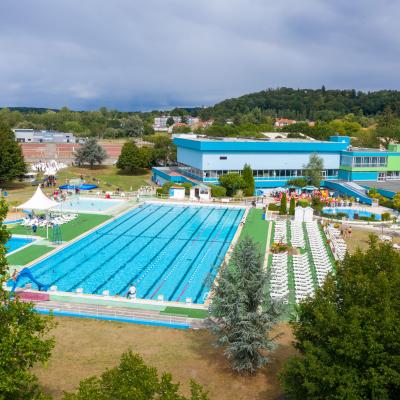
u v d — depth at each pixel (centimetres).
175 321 2309
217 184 6606
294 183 6525
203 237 4159
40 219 4528
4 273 1430
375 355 1284
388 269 1558
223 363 1928
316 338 1508
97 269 3238
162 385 1170
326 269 3206
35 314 1464
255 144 6631
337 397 1284
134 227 4525
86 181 7462
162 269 3272
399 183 6638
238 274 1842
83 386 1127
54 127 17212
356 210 5403
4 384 1165
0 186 6644
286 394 1616
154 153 9062
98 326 2256
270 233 4244
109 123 18450
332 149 6925
